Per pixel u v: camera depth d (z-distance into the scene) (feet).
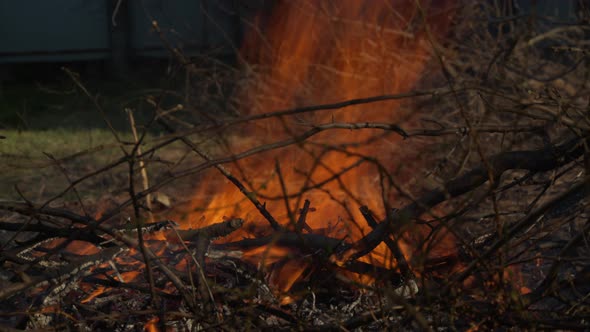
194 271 8.45
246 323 7.18
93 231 8.15
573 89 14.34
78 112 28.58
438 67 18.48
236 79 24.08
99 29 35.50
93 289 8.48
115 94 31.48
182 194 16.88
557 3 24.16
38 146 22.62
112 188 17.71
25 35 35.19
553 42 17.46
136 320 8.13
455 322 7.30
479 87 7.75
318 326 7.24
